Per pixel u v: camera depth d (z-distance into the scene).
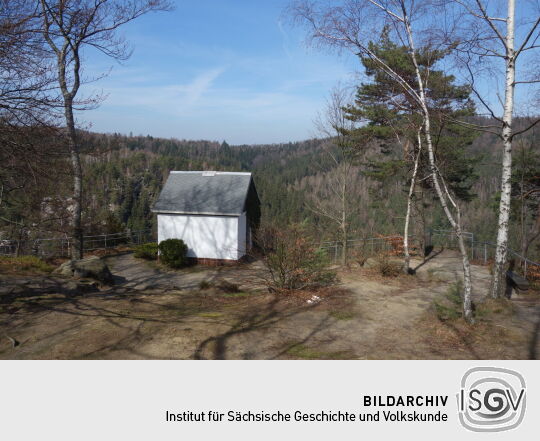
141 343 7.33
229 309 9.99
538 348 7.05
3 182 12.31
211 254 20.83
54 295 11.07
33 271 13.72
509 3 8.88
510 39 8.91
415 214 19.28
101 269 14.17
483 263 17.20
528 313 9.26
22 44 8.72
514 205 19.47
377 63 10.35
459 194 21.38
